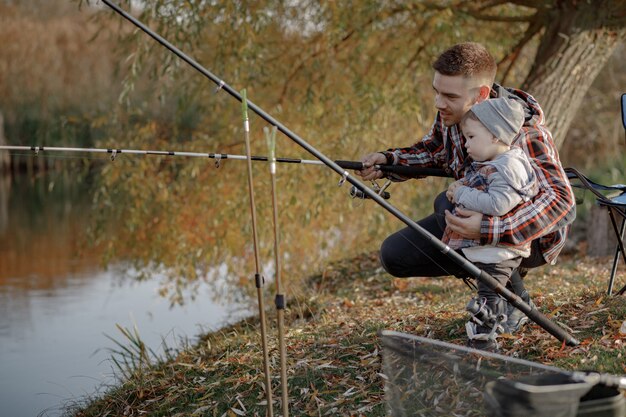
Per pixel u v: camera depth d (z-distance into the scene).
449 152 3.85
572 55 6.72
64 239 13.12
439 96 3.63
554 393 2.39
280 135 7.89
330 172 7.71
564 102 6.73
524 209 3.35
